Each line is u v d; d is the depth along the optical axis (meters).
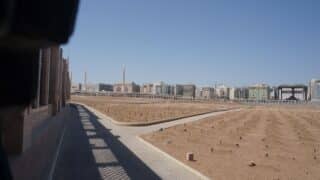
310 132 37.59
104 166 16.83
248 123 45.28
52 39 1.46
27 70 1.53
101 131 33.41
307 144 27.92
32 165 12.97
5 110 1.52
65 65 59.50
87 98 146.62
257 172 16.92
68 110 63.69
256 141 28.06
